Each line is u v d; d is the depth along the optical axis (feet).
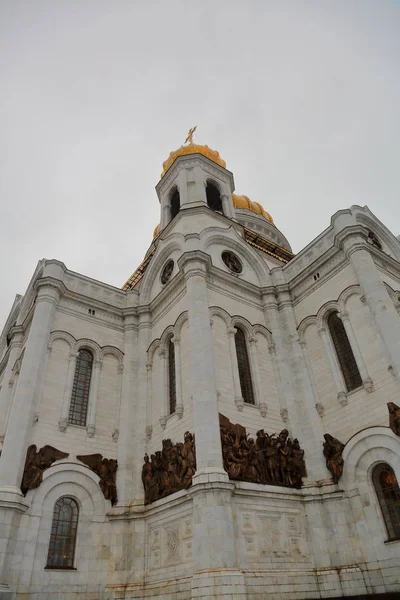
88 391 90.53
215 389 75.66
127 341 100.17
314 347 88.89
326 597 64.18
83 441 82.58
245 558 61.52
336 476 72.74
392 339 73.00
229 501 63.52
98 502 77.20
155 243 120.78
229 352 85.87
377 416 72.38
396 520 65.16
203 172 126.72
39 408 80.48
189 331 84.38
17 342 100.94
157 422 85.15
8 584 62.49
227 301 93.35
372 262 82.79
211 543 59.00
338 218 91.86
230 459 69.51
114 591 68.90
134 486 80.28
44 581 66.03
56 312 93.97
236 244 107.55
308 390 84.69
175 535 67.92
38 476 72.69
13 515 66.49
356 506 69.51
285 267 105.50
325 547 69.21
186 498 66.64
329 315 89.61
